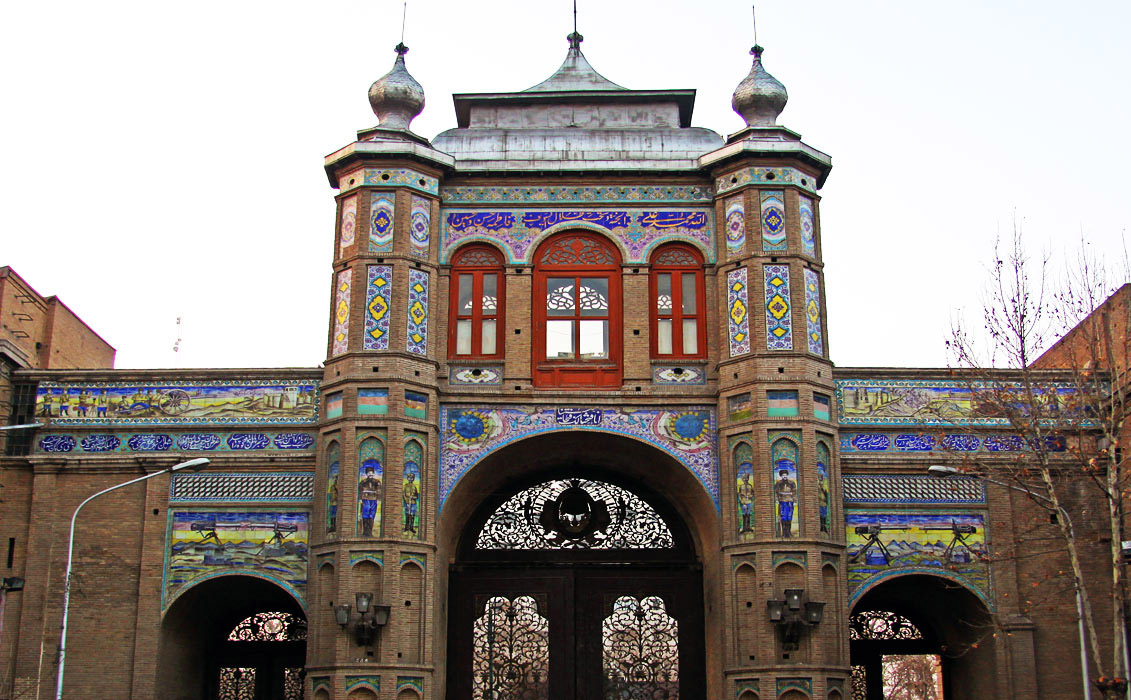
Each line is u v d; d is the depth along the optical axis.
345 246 30.30
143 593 28.84
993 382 29.89
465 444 29.58
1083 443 29.38
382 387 28.73
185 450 29.83
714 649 29.31
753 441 28.67
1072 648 28.88
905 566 29.14
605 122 33.44
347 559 27.77
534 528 31.27
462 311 30.73
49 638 28.67
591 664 30.28
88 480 29.72
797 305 29.41
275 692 31.86
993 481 26.88
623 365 30.08
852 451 29.73
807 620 27.34
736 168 30.64
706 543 30.27
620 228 31.16
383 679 27.12
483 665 30.22
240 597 31.39
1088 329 30.14
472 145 32.25
